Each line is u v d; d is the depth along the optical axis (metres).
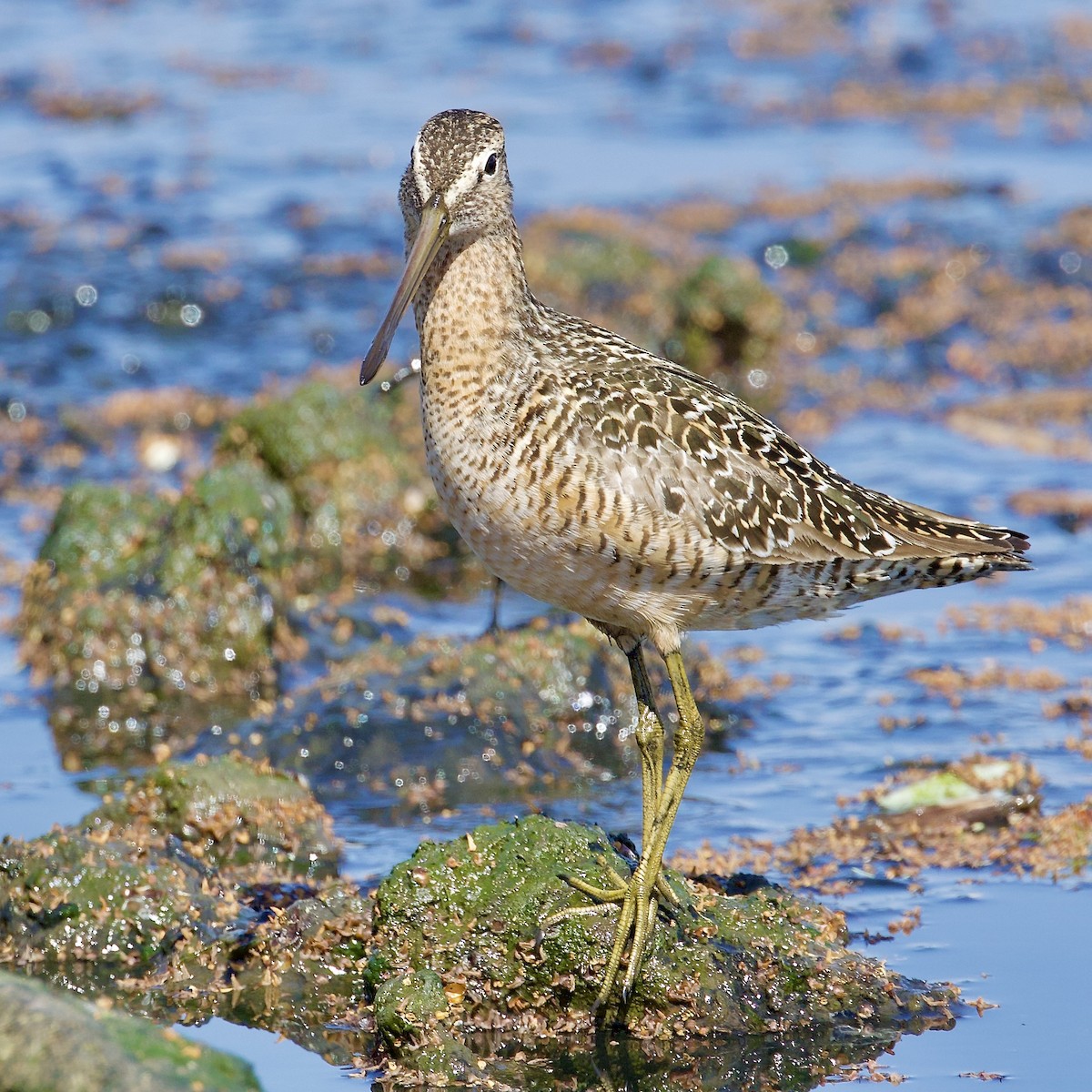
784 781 12.06
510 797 12.06
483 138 9.41
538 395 9.24
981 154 29.94
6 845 10.11
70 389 20.47
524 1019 9.06
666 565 9.31
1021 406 20.03
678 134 30.72
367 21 37.91
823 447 18.89
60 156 28.98
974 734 12.70
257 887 10.56
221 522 14.32
